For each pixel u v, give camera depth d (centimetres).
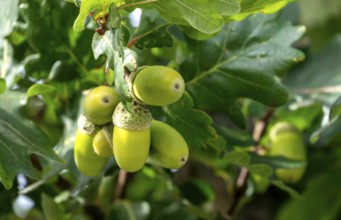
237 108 46
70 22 45
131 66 33
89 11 35
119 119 34
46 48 45
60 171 44
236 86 46
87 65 45
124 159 34
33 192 51
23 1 45
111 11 34
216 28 34
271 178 47
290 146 49
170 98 32
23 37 47
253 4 37
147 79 32
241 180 54
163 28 40
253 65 46
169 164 35
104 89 36
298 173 49
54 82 45
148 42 40
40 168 49
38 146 40
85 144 37
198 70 46
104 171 41
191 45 46
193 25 35
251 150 50
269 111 54
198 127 39
